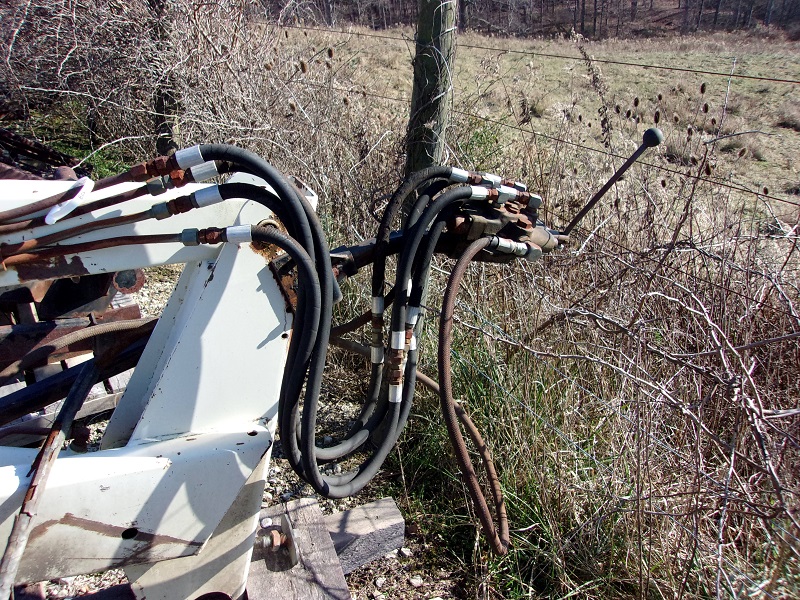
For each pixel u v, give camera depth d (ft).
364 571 8.73
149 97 20.66
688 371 9.25
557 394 10.00
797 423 8.11
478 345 10.83
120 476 5.27
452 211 6.31
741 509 7.85
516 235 6.68
